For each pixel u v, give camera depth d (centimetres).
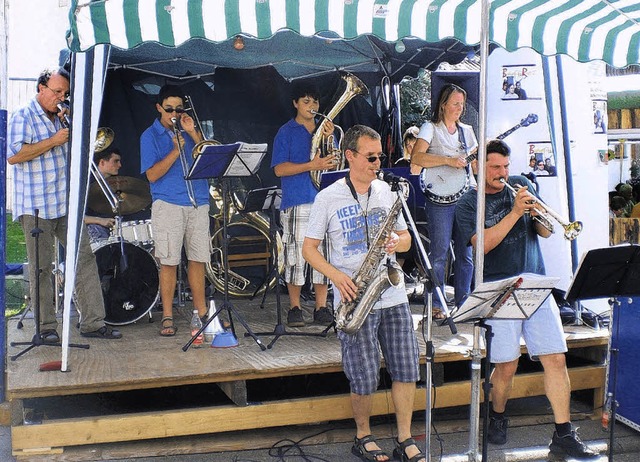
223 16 414
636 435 511
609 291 420
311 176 594
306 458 464
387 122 846
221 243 788
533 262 469
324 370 489
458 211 473
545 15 511
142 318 657
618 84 898
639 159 1184
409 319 438
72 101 476
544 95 609
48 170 547
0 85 520
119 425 455
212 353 522
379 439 496
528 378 530
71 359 508
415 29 461
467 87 664
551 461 464
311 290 780
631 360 509
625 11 505
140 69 813
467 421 525
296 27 427
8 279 959
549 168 621
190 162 591
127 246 620
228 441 481
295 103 600
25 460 445
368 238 430
